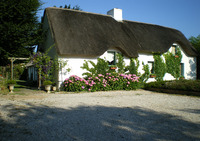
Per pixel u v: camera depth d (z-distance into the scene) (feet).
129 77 37.78
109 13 53.62
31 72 71.82
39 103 19.72
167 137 10.28
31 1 39.52
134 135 10.47
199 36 63.72
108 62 40.83
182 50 54.75
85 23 41.09
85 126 11.87
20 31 35.91
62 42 33.45
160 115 15.29
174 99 24.91
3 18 36.99
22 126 11.62
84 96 26.66
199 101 23.31
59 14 40.14
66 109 16.90
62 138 9.77
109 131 11.04
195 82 30.30
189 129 11.75
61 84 34.12
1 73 52.37
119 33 43.93
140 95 28.89
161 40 48.78
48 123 12.36
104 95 28.35
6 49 37.37
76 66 35.88
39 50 52.06
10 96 24.93
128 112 16.08
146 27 53.01
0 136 9.79
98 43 36.91
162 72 49.21
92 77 34.22
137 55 41.29
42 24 45.85
